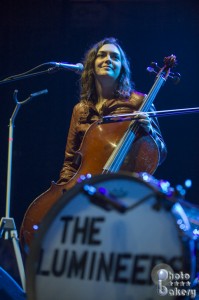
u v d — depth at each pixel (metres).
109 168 3.47
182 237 2.43
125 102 4.09
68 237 2.51
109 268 2.46
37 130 7.14
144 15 7.07
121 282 2.45
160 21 7.04
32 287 2.52
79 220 2.51
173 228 2.45
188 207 2.55
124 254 2.46
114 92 4.19
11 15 7.17
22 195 7.09
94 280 2.47
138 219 2.47
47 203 3.75
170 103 6.95
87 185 2.52
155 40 7.02
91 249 2.49
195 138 6.92
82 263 2.49
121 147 3.56
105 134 3.83
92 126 3.88
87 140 3.86
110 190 2.51
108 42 4.28
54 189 3.78
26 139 7.15
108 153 3.78
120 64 4.21
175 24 7.01
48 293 2.51
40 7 7.16
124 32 7.07
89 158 3.81
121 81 4.21
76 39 7.12
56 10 7.14
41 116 7.14
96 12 7.14
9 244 6.02
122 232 2.47
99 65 4.18
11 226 3.93
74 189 2.54
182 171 6.93
